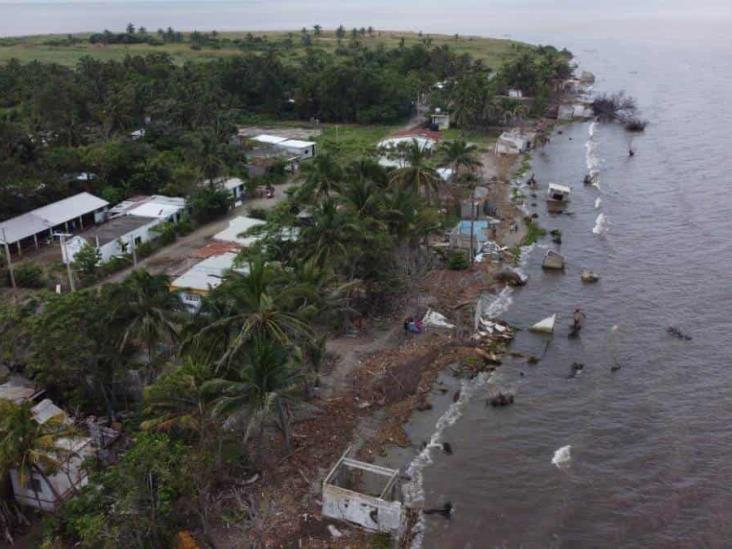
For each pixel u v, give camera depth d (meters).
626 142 140.88
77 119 124.44
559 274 79.25
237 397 40.62
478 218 93.12
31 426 37.94
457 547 40.50
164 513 36.81
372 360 59.84
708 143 136.25
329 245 59.38
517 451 49.28
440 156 107.69
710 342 63.78
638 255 84.25
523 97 178.12
